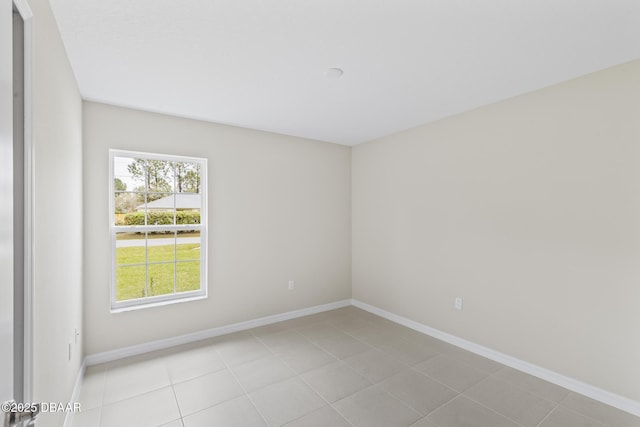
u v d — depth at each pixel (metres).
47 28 1.49
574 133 2.39
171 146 3.19
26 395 1.17
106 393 2.34
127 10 1.61
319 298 4.27
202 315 3.35
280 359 2.89
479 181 3.02
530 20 1.71
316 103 2.91
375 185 4.19
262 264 3.77
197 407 2.18
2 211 0.75
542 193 2.57
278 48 1.99
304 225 4.12
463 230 3.15
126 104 2.89
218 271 3.46
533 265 2.63
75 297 2.27
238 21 1.72
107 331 2.86
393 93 2.69
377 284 4.17
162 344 3.12
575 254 2.39
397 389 2.41
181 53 2.04
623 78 2.17
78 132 2.48
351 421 2.04
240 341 3.29
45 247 1.43
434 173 3.43
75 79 2.34
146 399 2.27
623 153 2.16
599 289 2.27
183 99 2.79
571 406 2.21
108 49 1.98
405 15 1.67
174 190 3.30
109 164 2.90
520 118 2.71
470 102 2.89
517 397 2.31
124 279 3.04
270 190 3.83
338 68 2.26
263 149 3.77
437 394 2.35
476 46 1.97
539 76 2.37
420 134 3.59
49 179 1.51
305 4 1.58
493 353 2.90
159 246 3.21
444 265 3.33
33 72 1.21
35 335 1.25
